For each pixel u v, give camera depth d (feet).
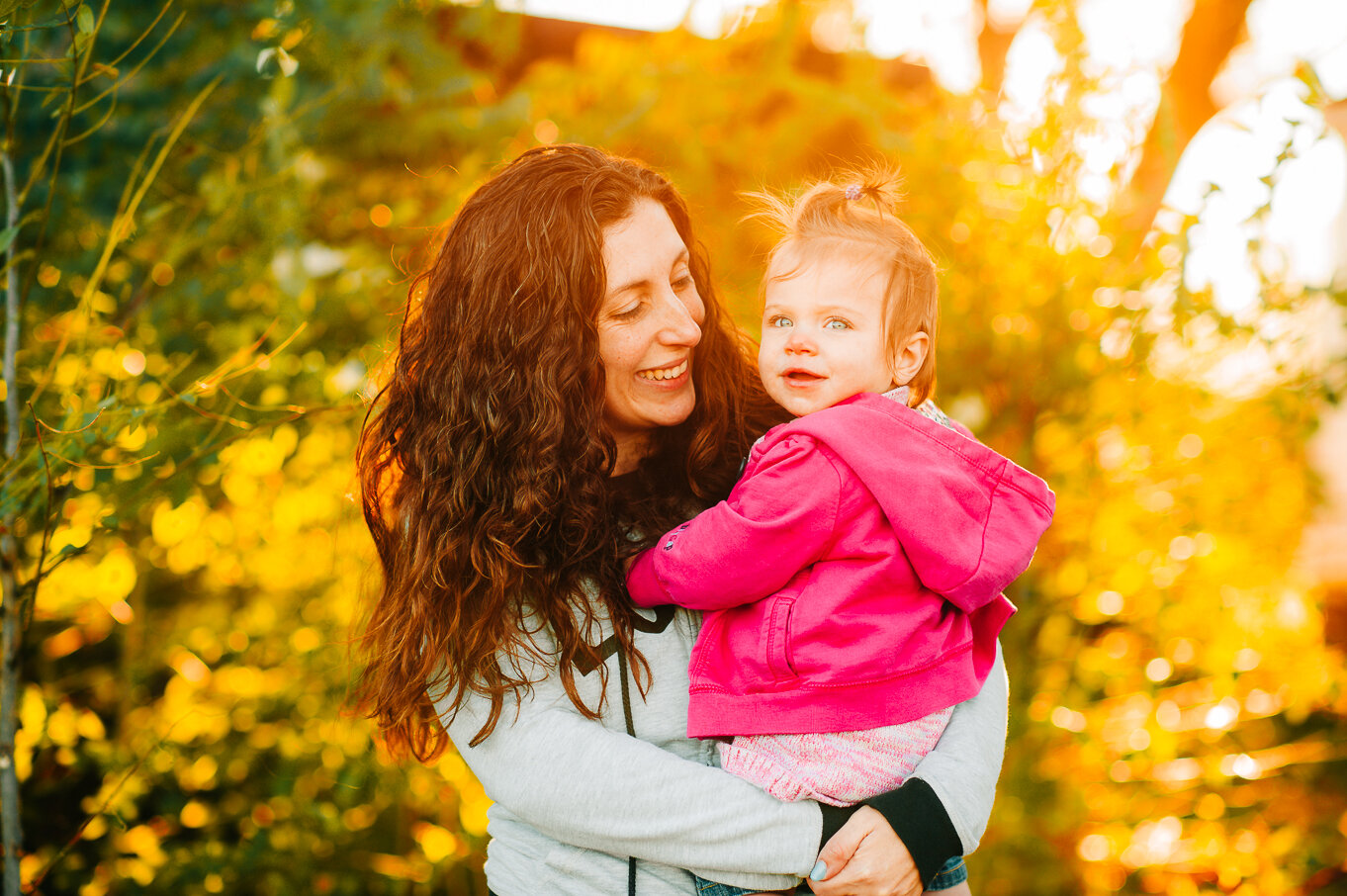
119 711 9.35
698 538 4.15
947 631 4.35
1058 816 8.98
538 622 4.30
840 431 4.22
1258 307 8.22
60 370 6.77
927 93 10.90
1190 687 10.19
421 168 9.96
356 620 5.75
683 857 3.90
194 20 8.79
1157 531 9.05
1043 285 8.46
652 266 4.50
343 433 8.65
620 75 10.02
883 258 4.52
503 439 4.39
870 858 3.80
